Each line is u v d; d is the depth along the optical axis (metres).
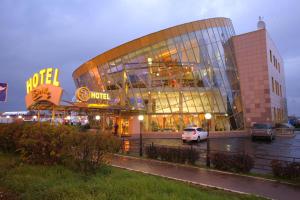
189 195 8.27
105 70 45.09
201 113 41.72
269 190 10.07
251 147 26.92
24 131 13.42
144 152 20.55
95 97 32.03
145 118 41.00
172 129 40.72
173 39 42.16
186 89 41.84
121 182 9.07
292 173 11.69
